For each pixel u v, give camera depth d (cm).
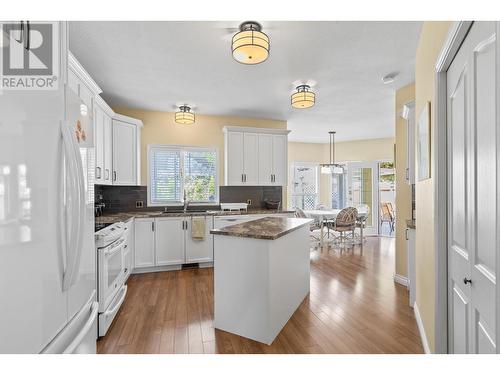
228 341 210
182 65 289
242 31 211
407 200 340
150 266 388
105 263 224
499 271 85
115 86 346
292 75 315
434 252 168
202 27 222
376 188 705
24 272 80
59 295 98
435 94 166
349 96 386
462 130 135
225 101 405
